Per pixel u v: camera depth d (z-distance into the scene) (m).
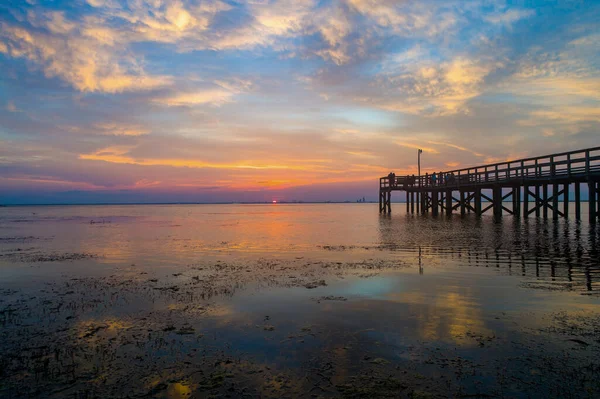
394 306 8.22
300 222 42.62
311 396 4.62
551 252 15.09
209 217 59.53
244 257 15.84
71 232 29.91
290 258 15.36
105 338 6.59
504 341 6.16
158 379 5.11
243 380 5.05
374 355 5.73
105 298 9.27
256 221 46.03
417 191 50.25
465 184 38.34
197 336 6.62
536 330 6.62
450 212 42.94
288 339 6.41
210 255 16.50
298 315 7.70
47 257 16.25
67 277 11.98
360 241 20.97
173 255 16.59
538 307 7.95
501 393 4.59
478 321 7.15
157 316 7.77
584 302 8.27
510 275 11.12
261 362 5.56
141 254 17.00
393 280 10.79
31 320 7.62
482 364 5.36
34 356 5.89
